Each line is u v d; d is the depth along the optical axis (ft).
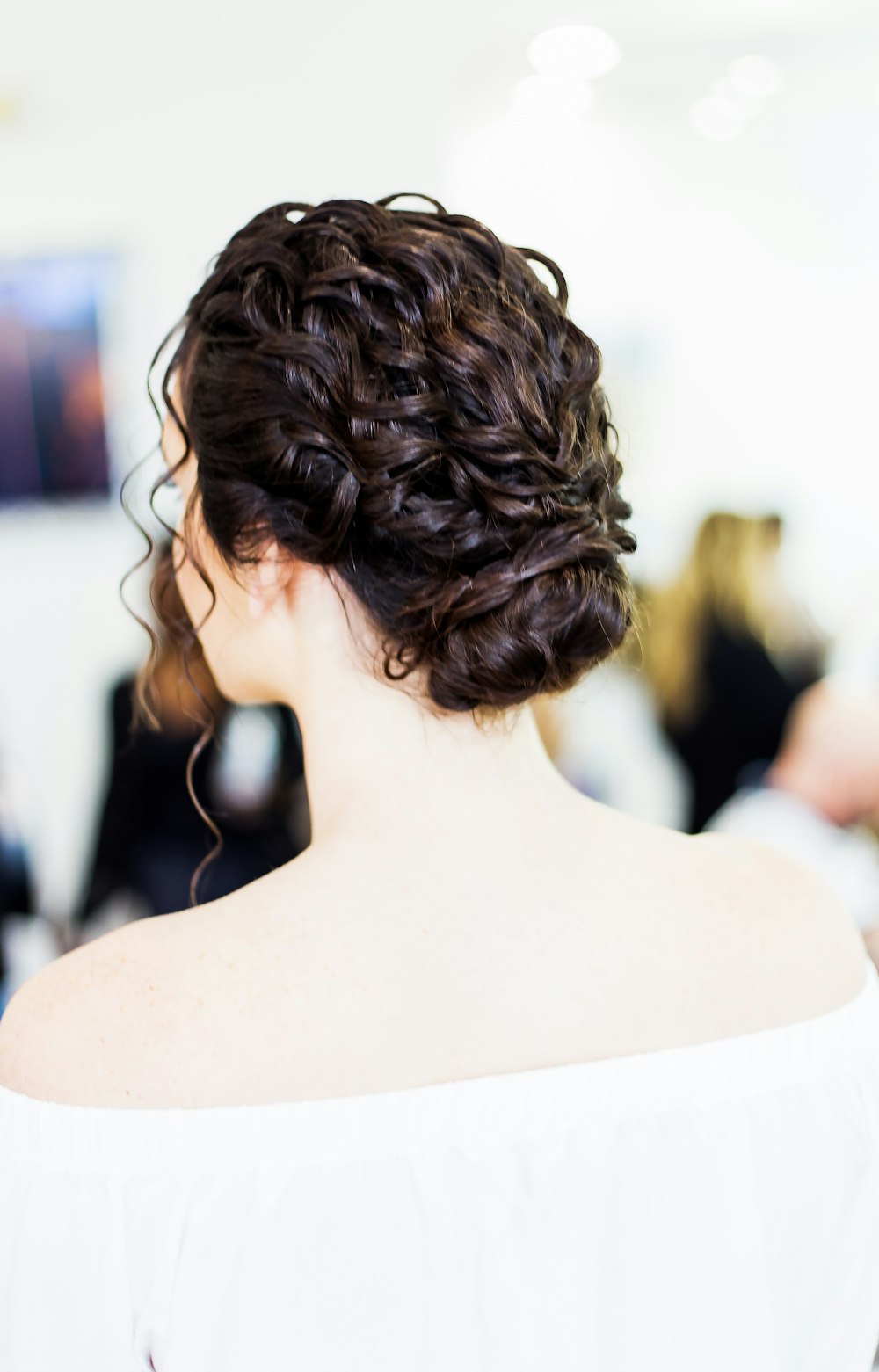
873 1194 1.83
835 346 7.82
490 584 1.66
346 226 1.83
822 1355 1.87
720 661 7.97
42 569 8.98
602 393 1.99
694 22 7.02
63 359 8.48
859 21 6.97
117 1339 1.63
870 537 7.92
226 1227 1.60
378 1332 1.60
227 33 7.18
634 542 2.00
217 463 1.76
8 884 8.20
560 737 8.11
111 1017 1.66
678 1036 1.75
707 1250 1.70
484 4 6.88
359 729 1.84
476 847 1.77
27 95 7.85
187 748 6.47
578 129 7.70
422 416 1.66
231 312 1.78
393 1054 1.66
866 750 7.73
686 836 2.01
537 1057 1.69
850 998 1.90
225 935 1.71
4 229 8.31
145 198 8.13
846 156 7.52
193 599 2.09
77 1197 1.63
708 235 7.79
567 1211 1.65
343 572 1.74
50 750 9.18
